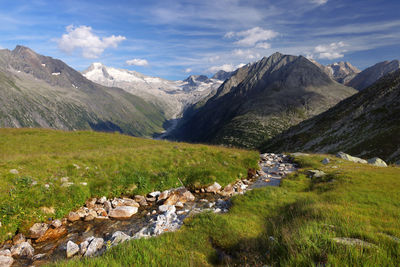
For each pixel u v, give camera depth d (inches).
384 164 1112.8
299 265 182.7
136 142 1378.0
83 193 539.5
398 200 455.8
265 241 284.2
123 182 622.5
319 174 773.3
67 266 241.9
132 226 447.5
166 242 311.6
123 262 244.8
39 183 509.4
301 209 412.5
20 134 1299.2
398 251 182.7
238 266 246.1
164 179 674.8
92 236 409.4
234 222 374.6
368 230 249.3
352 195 494.0
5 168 546.0
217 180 721.0
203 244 308.7
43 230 414.9
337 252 183.3
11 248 359.6
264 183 769.6
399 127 4677.7
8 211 413.7
